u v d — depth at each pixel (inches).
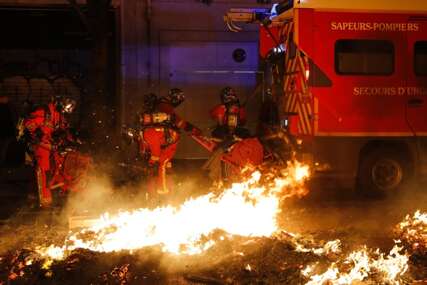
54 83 642.2
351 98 424.5
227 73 627.2
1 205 430.9
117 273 255.4
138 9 609.6
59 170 383.2
